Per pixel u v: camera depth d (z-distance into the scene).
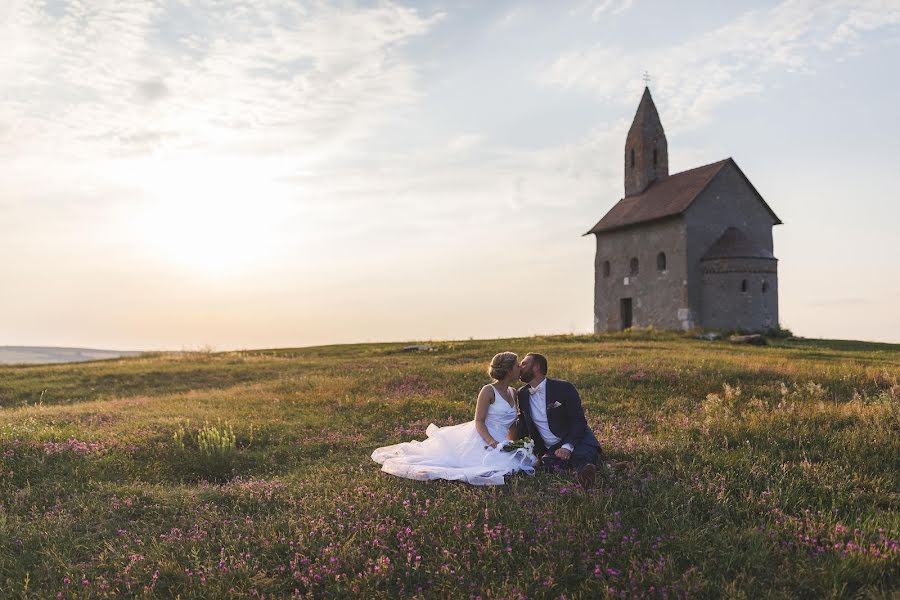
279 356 31.20
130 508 6.88
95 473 8.34
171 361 27.84
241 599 4.76
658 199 42.00
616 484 6.53
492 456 7.14
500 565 4.96
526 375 7.50
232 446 9.35
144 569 5.30
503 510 5.93
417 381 16.62
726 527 5.44
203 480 8.28
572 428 7.15
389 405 12.86
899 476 6.80
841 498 6.10
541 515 5.66
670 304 39.22
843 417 9.30
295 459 9.20
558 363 18.27
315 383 17.58
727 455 7.43
